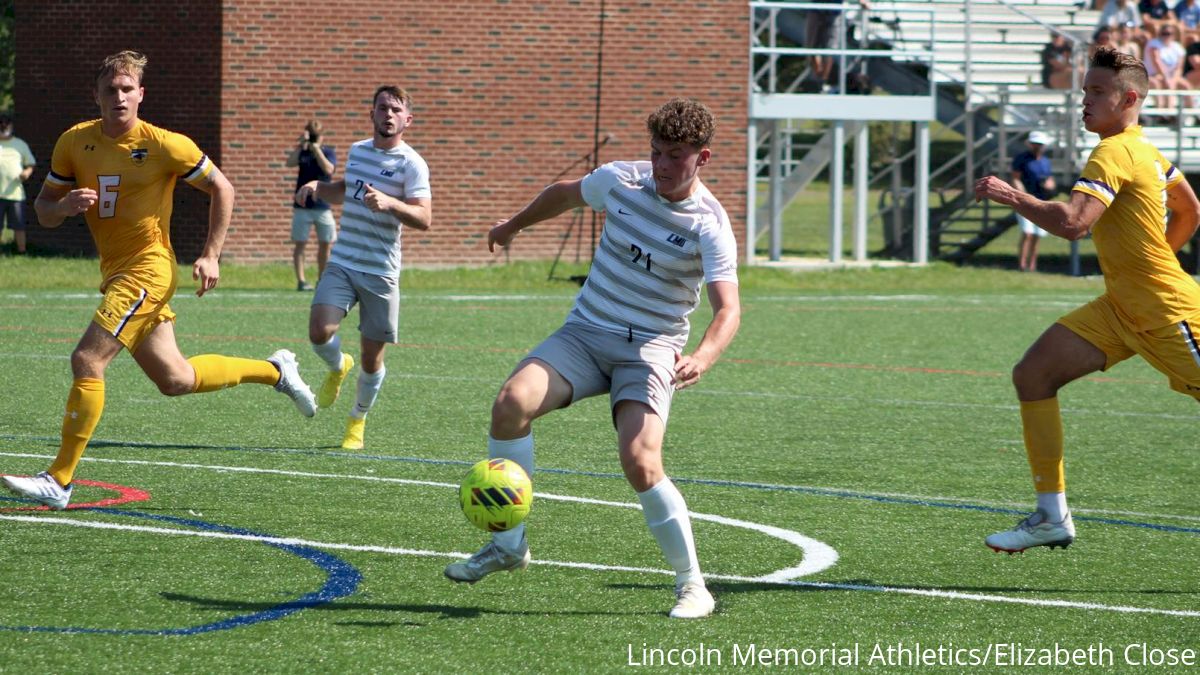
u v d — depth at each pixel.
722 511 17.39
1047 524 14.40
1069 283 58.22
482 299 47.59
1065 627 12.62
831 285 55.97
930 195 76.06
